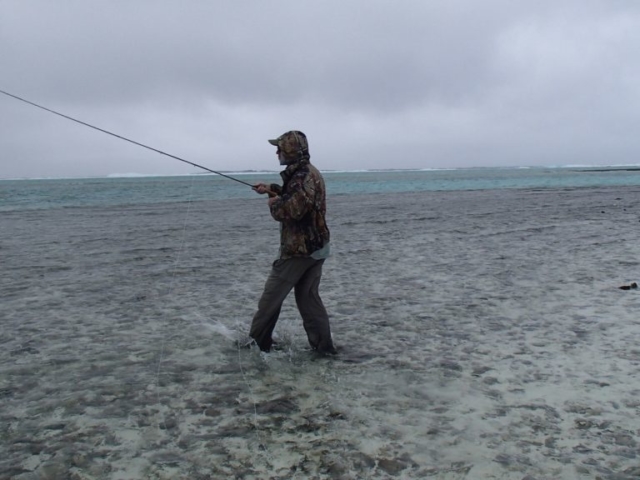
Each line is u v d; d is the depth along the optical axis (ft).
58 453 11.33
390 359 16.85
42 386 14.94
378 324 20.85
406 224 60.49
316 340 17.34
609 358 16.48
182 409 13.39
